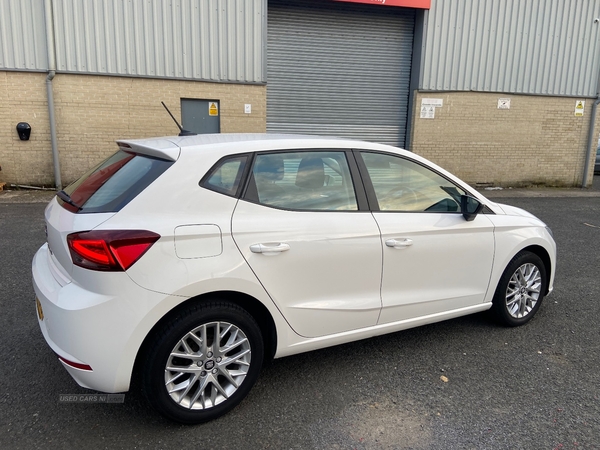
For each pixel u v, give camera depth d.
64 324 2.43
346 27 11.50
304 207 2.99
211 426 2.72
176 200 2.60
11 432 2.62
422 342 3.79
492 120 12.50
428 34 11.60
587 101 13.12
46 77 9.79
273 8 11.00
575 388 3.17
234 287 2.66
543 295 4.24
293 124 11.63
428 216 3.44
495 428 2.74
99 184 2.83
